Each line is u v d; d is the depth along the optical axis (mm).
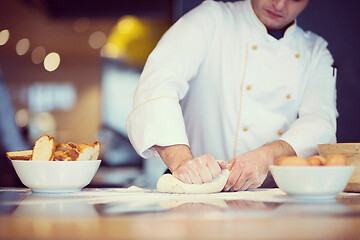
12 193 1246
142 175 4656
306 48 1899
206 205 960
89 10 4711
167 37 1681
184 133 1416
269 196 1183
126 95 5699
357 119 2797
